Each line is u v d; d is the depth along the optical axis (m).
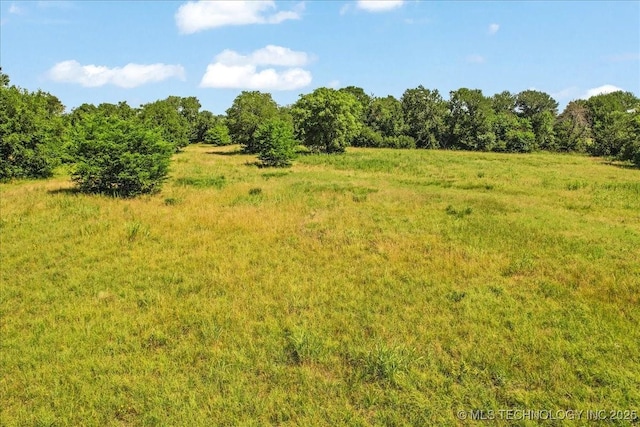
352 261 11.34
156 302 8.90
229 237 13.27
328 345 7.20
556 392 5.98
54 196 17.94
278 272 10.58
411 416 5.54
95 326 7.88
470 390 6.04
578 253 11.59
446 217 15.76
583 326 7.71
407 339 7.37
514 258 11.35
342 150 52.91
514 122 71.62
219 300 9.00
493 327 7.79
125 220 14.75
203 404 5.83
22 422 5.50
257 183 23.94
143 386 6.15
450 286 9.69
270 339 7.46
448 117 76.25
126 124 19.45
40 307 8.69
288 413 5.62
